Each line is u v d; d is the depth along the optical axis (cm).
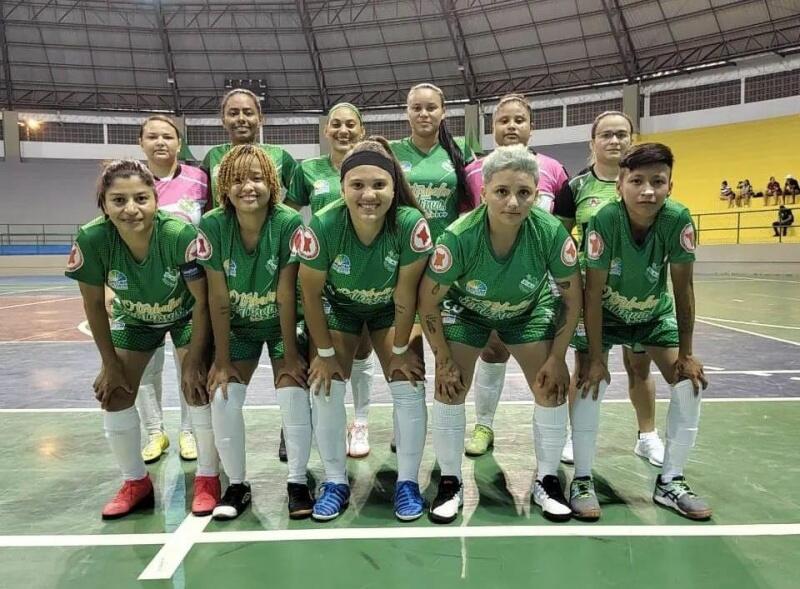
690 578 238
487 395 390
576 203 372
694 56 2194
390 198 270
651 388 372
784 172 2092
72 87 2630
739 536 273
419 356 313
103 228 289
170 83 2658
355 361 385
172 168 393
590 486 306
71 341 832
